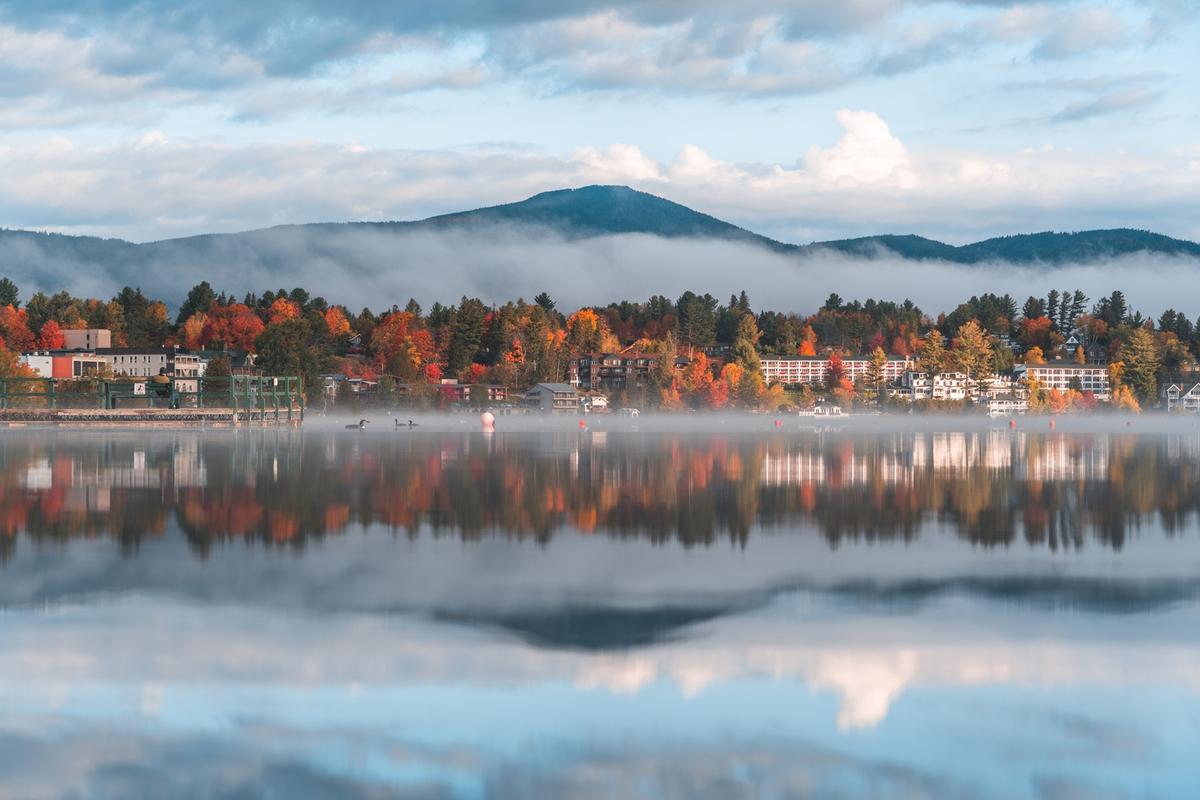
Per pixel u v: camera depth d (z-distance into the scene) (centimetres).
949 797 1941
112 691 2453
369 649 2797
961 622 3103
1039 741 2188
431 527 4962
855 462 9538
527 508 5712
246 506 5703
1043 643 2878
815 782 2000
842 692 2478
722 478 7638
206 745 2152
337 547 4344
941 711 2355
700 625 3066
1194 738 2202
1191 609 3269
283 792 1952
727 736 2209
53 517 5181
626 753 2125
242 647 2803
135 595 3394
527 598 3400
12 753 2106
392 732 2223
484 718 2302
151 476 7544
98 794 1936
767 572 3853
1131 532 4866
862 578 3744
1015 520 5272
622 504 5912
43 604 3259
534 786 1977
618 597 3422
